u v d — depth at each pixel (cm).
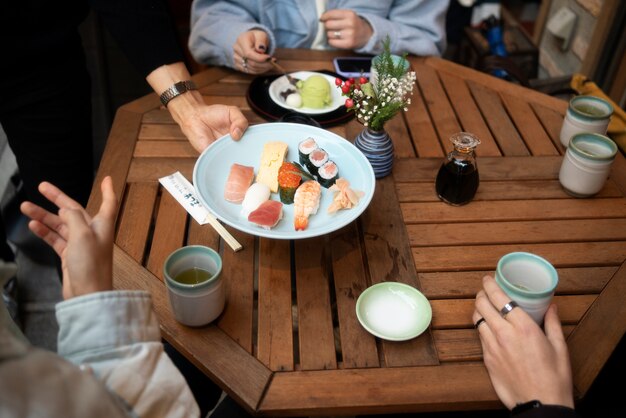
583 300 119
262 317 113
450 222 135
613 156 136
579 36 271
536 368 98
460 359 107
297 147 144
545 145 160
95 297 82
